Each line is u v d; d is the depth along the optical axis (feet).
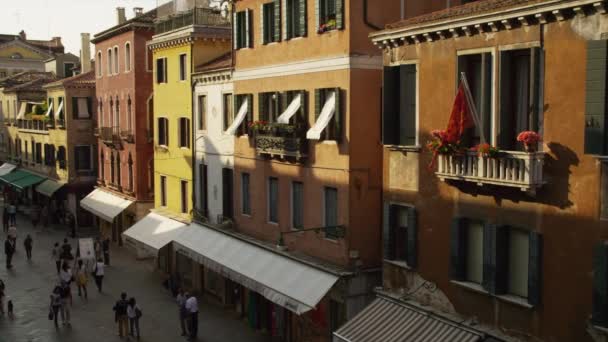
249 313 82.84
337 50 65.51
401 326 53.83
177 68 102.63
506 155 45.83
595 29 41.14
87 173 156.97
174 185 106.63
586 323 42.45
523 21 44.98
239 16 83.30
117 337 79.15
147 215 112.37
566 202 43.32
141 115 122.93
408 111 56.34
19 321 85.87
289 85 73.15
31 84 195.11
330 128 67.05
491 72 48.16
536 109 44.60
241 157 84.69
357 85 64.54
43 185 166.40
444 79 52.24
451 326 51.08
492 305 48.80
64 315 84.53
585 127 41.42
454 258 51.49
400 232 58.44
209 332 80.33
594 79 40.86
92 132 157.17
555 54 43.55
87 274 105.60
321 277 65.00
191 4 101.71
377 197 66.33
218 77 89.86
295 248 73.61
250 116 81.30
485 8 47.55
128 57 124.88
